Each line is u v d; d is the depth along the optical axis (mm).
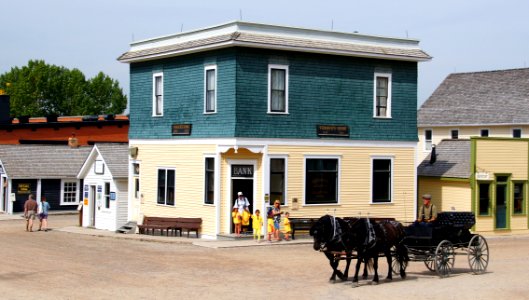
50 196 56375
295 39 35125
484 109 62844
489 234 39094
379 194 37812
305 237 34875
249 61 34062
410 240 24516
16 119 70562
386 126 37969
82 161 58406
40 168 55938
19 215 53750
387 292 21531
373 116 37594
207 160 35531
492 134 61469
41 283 22562
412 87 38875
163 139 38219
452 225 24719
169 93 37875
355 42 36969
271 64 34625
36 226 45188
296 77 35344
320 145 35906
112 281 22969
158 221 37312
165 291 21344
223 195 34750
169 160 37812
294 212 35156
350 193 36812
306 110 35594
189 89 36531
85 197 44000
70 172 57031
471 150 38875
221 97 34469
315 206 35719
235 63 33688
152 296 20562
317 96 35906
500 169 39469
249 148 33938
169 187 37812
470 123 62406
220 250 30750
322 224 22125
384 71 37938
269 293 21219
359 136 37125
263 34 34406
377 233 22891
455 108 65250
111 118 64062
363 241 22453
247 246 31922
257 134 34156
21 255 29297
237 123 33625
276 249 31141
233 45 33500
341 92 36625
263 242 33062
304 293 21266
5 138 62188
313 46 35156
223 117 34281
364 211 37188
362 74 37281
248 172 34719
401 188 38375
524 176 40219
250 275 24375
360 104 37219
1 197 56531
